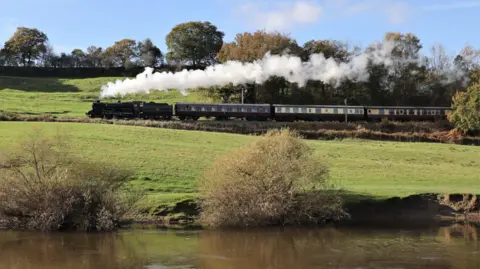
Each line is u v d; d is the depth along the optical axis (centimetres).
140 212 3453
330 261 2483
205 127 7275
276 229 3222
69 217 3177
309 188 3456
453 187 4259
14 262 2438
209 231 3147
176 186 4034
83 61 17875
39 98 10712
